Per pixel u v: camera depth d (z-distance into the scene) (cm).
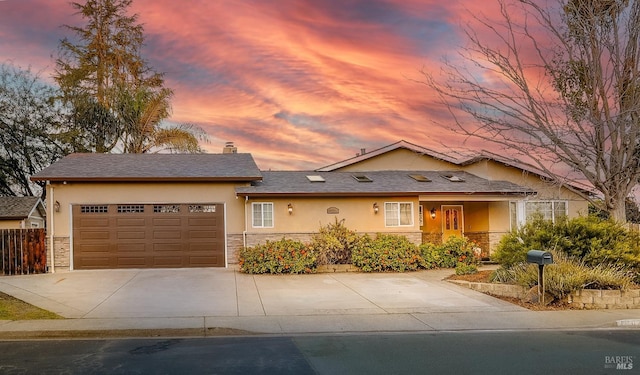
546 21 1330
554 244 1327
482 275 1534
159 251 1834
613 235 1304
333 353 761
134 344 831
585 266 1255
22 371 665
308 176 2138
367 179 2125
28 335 882
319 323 978
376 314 1059
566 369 670
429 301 1200
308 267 1706
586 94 1283
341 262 1788
